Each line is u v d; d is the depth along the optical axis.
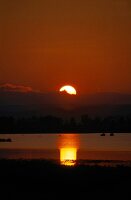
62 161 175.88
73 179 118.62
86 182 113.81
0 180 118.44
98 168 141.12
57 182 114.06
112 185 109.31
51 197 95.56
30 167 145.50
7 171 135.62
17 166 148.62
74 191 102.00
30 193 99.81
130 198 93.50
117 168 141.12
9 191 102.25
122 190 102.75
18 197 95.19
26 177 123.12
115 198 93.56
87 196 96.31
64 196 96.38
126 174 126.81
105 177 121.38
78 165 153.50
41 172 132.38
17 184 111.75
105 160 188.88
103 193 99.25
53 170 136.75
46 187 107.38
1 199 93.19
